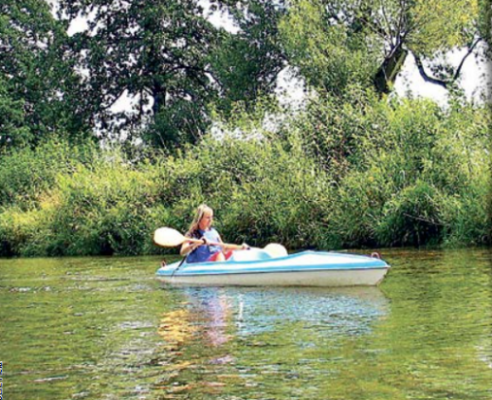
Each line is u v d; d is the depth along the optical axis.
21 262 18.31
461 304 7.62
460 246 15.59
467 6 25.77
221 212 19.86
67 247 21.80
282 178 18.91
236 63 33.22
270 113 21.06
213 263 10.41
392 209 16.69
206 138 21.52
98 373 5.32
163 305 8.45
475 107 17.84
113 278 11.97
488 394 4.54
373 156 18.44
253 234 19.33
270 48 33.00
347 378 4.96
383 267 9.18
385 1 26.08
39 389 4.96
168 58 38.50
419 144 17.75
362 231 17.45
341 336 6.25
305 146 19.97
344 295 8.66
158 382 5.02
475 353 5.50
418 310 7.37
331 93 25.59
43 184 26.16
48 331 7.00
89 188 21.59
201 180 20.73
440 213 16.20
